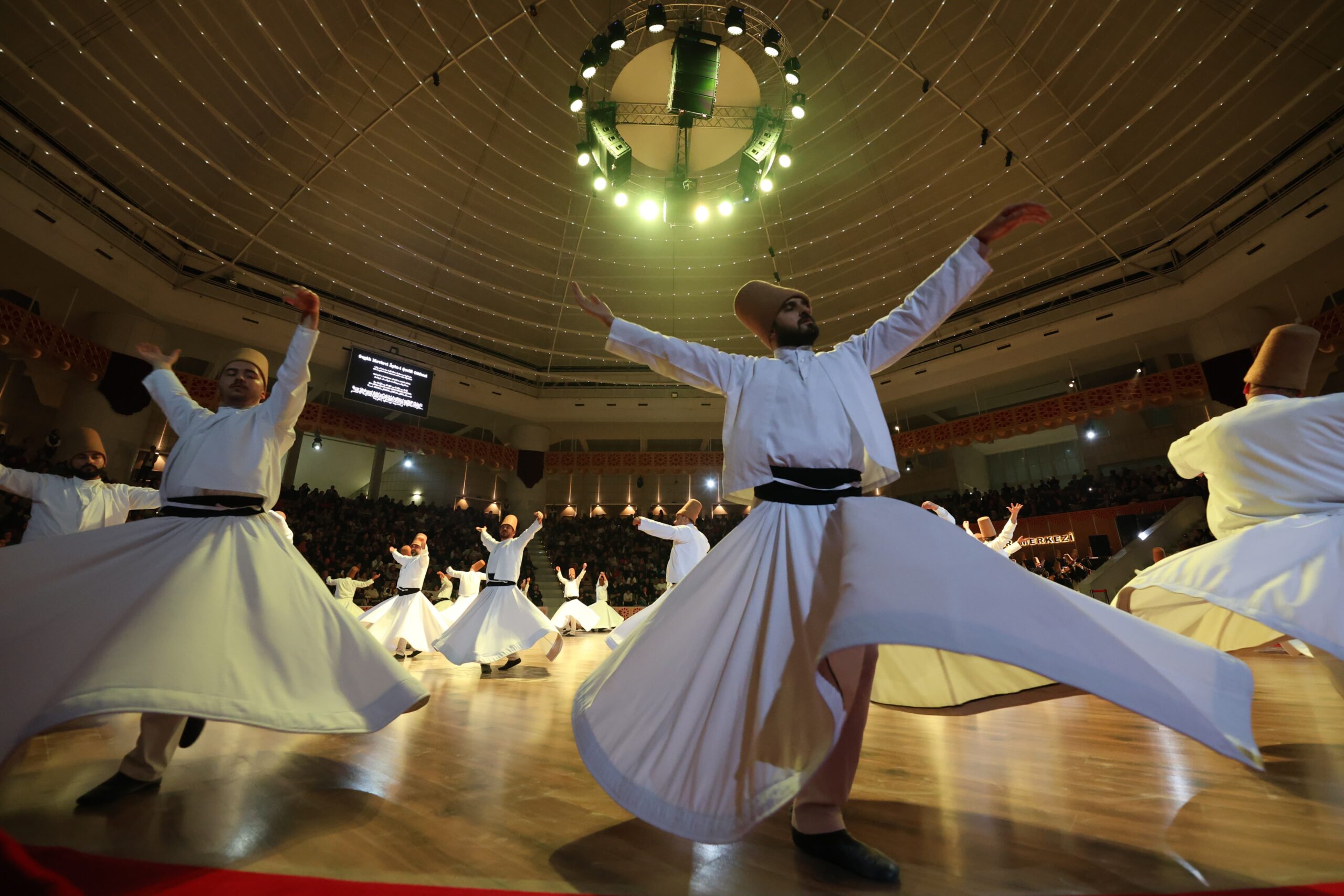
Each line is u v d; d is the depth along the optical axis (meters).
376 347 18.02
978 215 15.52
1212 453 2.28
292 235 15.33
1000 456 23.42
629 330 1.59
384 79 13.77
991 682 1.59
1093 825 1.42
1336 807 1.48
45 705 1.36
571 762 2.09
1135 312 15.11
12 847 0.84
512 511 21.28
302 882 1.11
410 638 6.49
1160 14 11.34
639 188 15.05
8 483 3.23
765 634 1.22
